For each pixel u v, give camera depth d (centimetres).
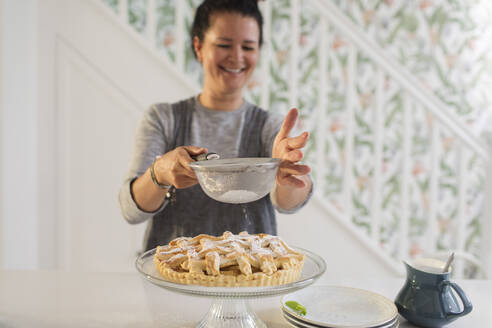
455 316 69
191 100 120
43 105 183
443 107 197
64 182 186
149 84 182
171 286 61
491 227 200
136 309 80
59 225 187
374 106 198
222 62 110
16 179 172
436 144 201
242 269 64
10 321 74
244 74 115
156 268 74
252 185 66
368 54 192
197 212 113
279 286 60
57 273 101
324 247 193
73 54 181
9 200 169
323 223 192
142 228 188
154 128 115
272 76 191
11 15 165
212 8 109
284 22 189
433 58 199
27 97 176
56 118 183
